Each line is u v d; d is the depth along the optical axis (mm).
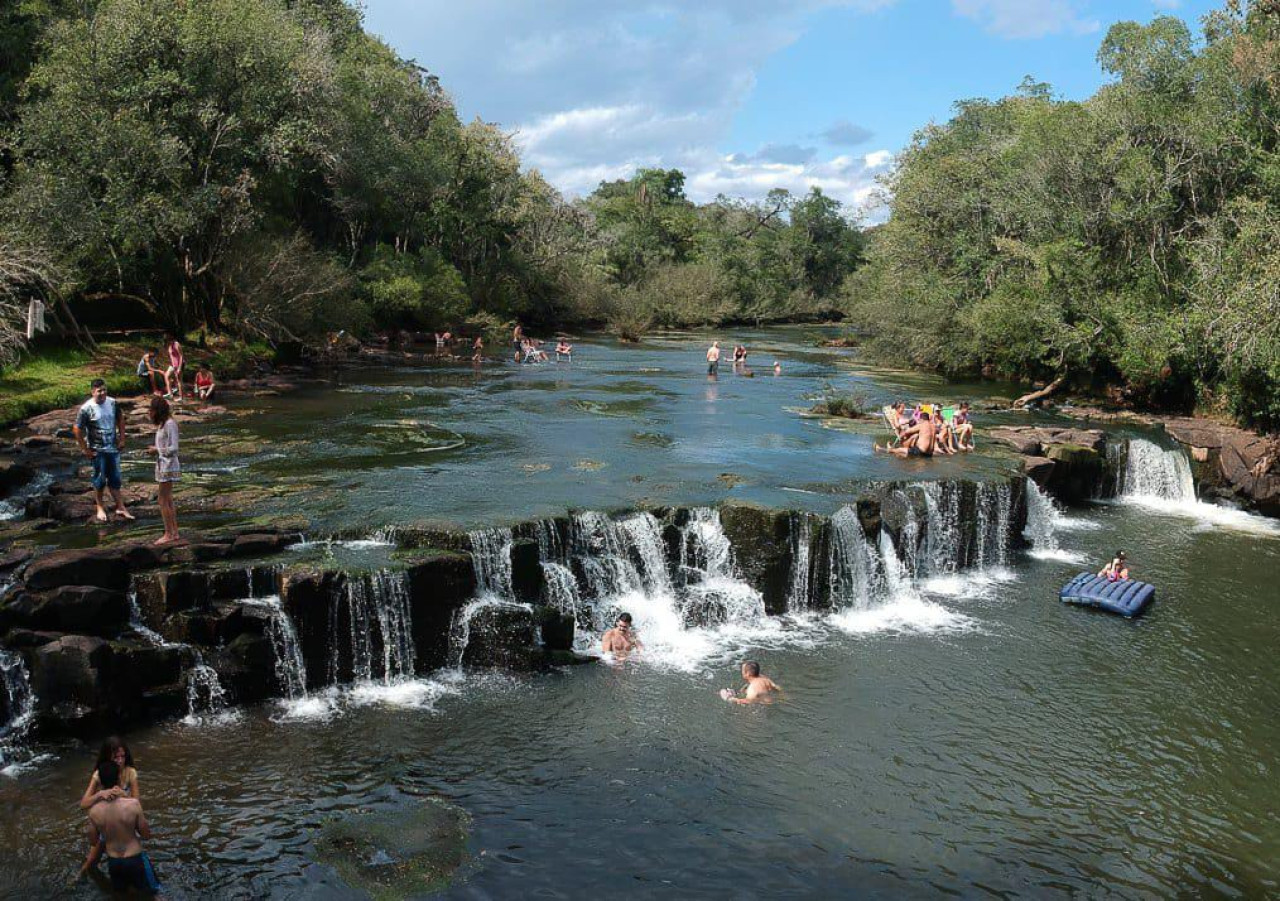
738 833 11266
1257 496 29250
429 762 12539
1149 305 38531
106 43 34125
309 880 9945
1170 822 11969
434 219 71188
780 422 32375
